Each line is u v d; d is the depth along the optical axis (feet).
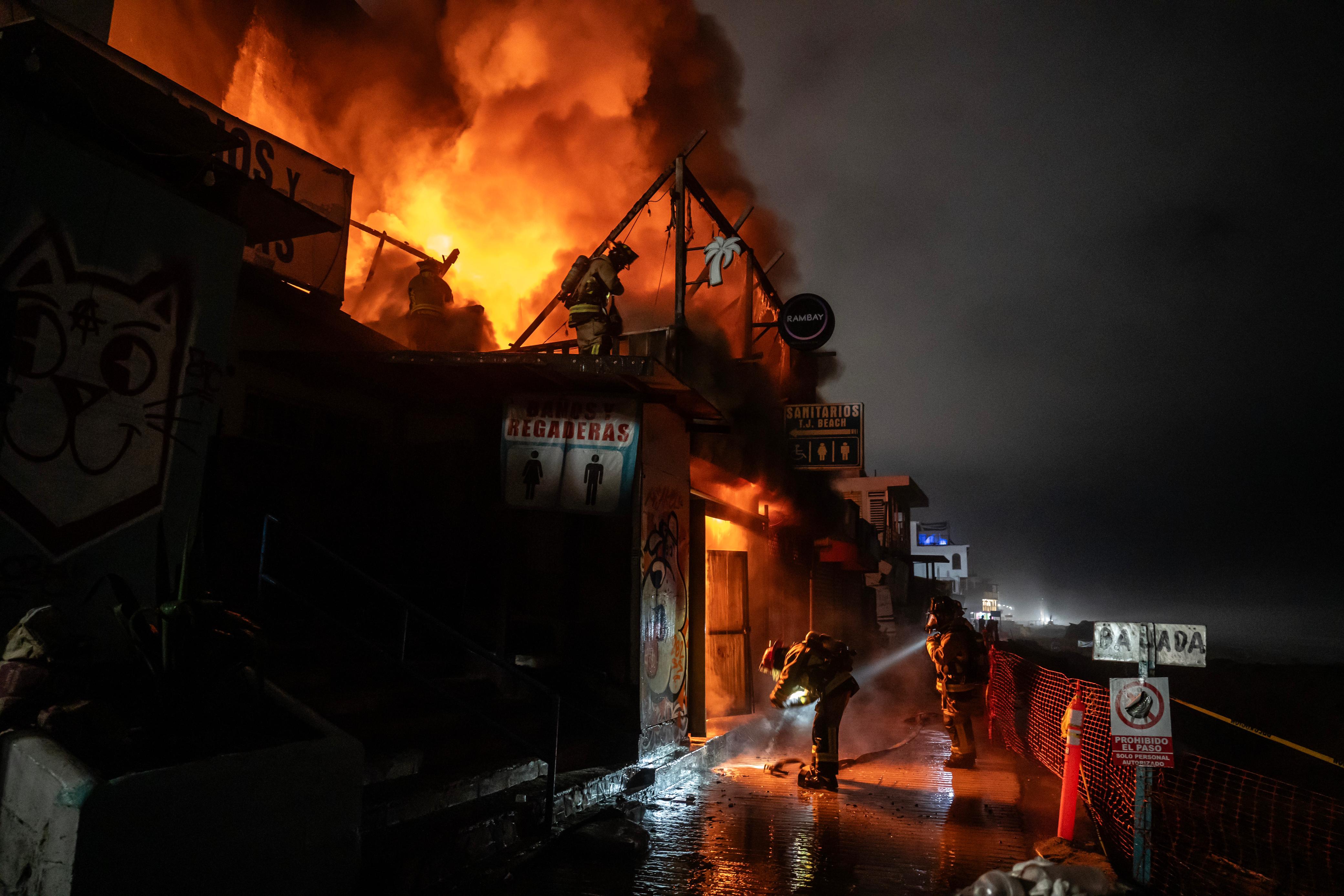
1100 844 17.30
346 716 17.90
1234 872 16.70
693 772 24.80
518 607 24.99
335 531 24.97
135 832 9.64
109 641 13.79
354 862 12.81
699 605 27.48
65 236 13.56
